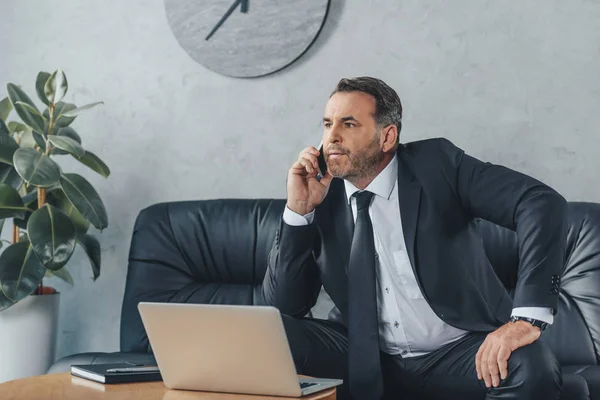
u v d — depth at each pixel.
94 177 3.19
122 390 1.54
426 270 1.94
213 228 2.71
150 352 2.56
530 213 1.84
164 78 3.15
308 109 3.02
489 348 1.70
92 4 3.23
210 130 3.10
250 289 2.66
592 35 2.78
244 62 3.05
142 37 3.18
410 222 1.95
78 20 3.24
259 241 2.66
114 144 3.19
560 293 2.40
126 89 3.19
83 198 2.74
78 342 3.17
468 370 1.85
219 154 3.09
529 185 1.89
